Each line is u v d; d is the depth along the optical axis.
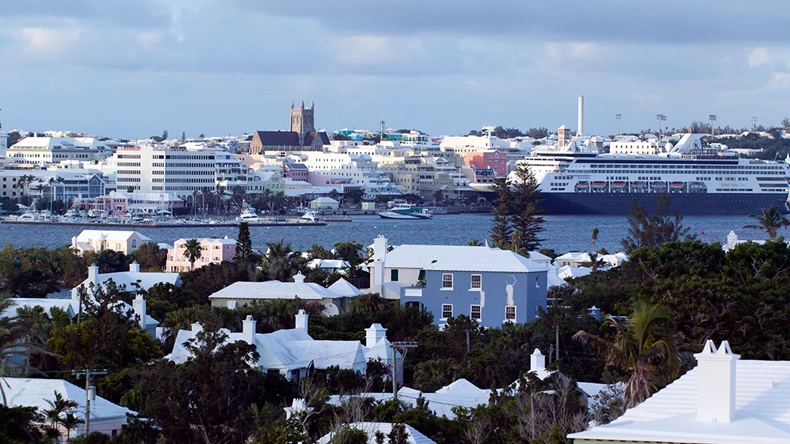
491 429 177.38
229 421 192.50
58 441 186.88
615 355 180.12
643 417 122.00
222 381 194.38
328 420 179.50
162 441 187.75
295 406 185.00
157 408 191.25
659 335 180.12
